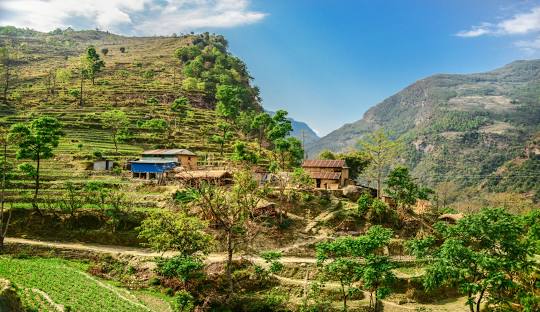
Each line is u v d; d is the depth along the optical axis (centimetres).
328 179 10712
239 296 6619
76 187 9981
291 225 8756
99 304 5581
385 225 8969
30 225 8281
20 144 8912
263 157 14888
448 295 6969
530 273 5450
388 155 12150
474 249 5512
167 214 7238
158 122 15938
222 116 19688
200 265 6562
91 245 8025
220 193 7706
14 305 4541
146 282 6825
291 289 6856
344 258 6519
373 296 6844
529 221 9256
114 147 14338
